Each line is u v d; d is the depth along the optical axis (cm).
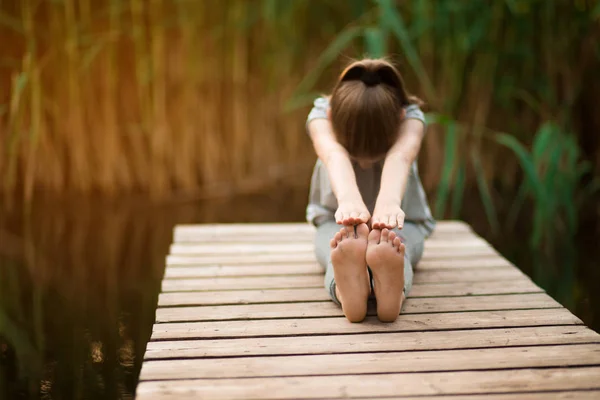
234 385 116
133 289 213
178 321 142
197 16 289
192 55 291
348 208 136
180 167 309
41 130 296
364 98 143
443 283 164
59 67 290
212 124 308
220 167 315
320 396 112
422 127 155
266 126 315
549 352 127
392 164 144
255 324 141
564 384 116
